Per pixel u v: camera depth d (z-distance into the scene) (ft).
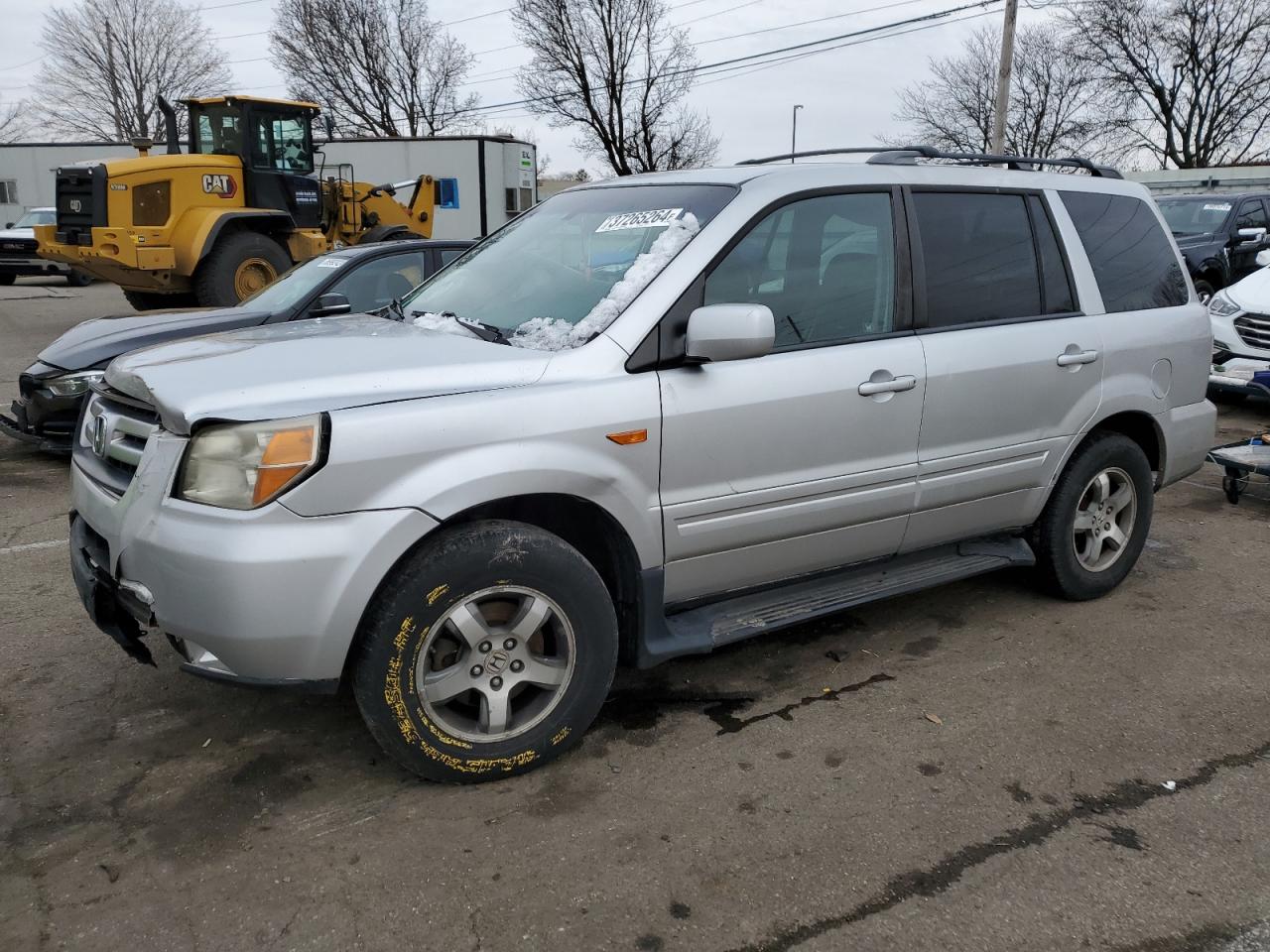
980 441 12.69
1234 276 44.75
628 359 9.96
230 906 8.03
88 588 9.66
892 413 11.68
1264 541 17.90
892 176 12.28
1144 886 8.37
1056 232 13.78
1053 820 9.31
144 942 7.62
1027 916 7.98
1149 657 12.94
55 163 95.35
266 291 23.52
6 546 17.20
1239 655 13.01
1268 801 9.63
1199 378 15.39
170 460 8.79
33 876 8.41
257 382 8.98
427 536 9.15
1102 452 14.14
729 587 11.30
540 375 9.59
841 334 11.54
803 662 12.80
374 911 7.98
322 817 9.28
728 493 10.61
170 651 12.85
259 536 8.34
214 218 42.65
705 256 10.52
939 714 11.39
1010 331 12.89
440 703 9.42
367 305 22.12
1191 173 92.27
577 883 8.35
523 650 9.71
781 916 7.97
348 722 11.09
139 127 197.36
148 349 11.07
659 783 9.90
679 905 8.08
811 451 11.10
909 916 7.97
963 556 13.55
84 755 10.37
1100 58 145.07
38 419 21.22
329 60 164.14
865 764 10.30
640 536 10.14
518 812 9.38
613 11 129.08
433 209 59.93
